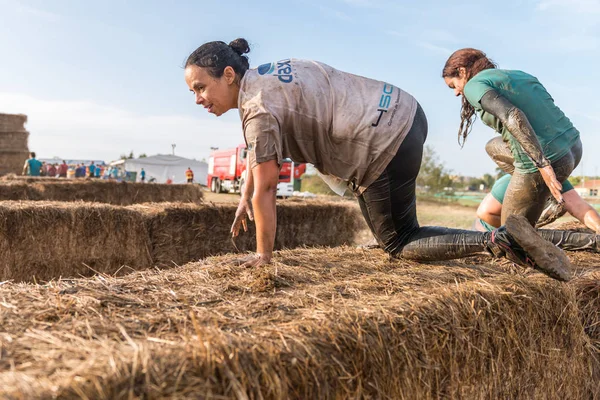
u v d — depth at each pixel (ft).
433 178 93.15
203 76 8.50
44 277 18.75
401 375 6.07
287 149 8.87
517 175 10.60
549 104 10.18
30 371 4.20
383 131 8.77
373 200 9.49
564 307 8.57
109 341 4.98
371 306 6.52
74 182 41.88
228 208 22.85
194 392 4.34
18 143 77.56
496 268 10.03
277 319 6.01
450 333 6.68
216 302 6.70
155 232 20.83
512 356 7.62
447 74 10.99
